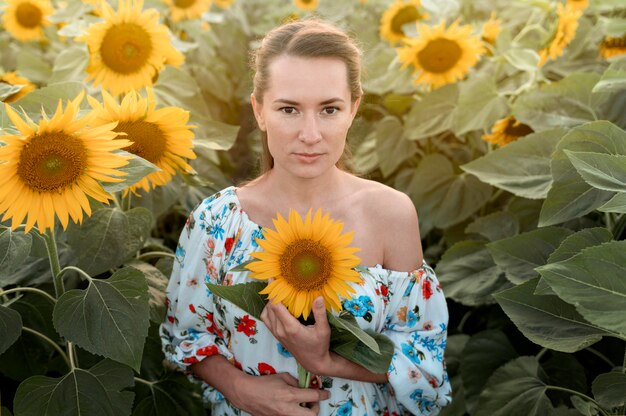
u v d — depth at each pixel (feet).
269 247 4.66
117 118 6.04
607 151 5.99
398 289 5.46
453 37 9.65
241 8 19.76
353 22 15.84
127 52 7.65
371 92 10.76
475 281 7.95
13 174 4.92
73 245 6.34
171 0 11.82
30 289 6.06
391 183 11.62
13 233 5.70
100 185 5.14
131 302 5.56
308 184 5.41
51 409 5.60
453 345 8.43
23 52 10.58
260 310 4.97
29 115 6.89
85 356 6.70
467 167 7.55
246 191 5.61
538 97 8.05
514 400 6.55
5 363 6.51
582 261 4.58
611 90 7.18
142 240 6.49
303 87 4.76
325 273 4.66
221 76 14.39
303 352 4.87
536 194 7.15
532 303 5.85
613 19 9.07
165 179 6.49
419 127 9.93
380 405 5.75
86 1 8.96
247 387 5.40
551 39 9.27
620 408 6.05
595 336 5.57
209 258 5.57
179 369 6.95
